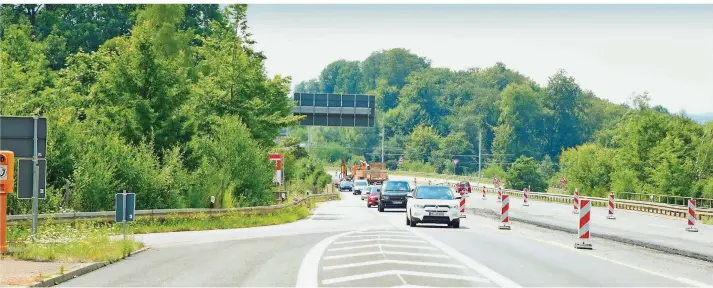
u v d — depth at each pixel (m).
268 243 32.59
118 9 111.31
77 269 21.19
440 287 18.70
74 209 40.72
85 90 66.81
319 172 146.62
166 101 56.81
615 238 36.38
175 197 47.88
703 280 20.78
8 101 48.59
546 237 36.56
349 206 85.56
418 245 30.92
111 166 44.72
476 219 54.81
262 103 67.19
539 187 148.62
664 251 30.16
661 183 95.00
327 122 108.38
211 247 30.55
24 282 18.44
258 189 57.22
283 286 18.88
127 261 25.02
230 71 66.69
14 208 37.44
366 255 26.45
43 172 26.50
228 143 56.62
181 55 71.25
